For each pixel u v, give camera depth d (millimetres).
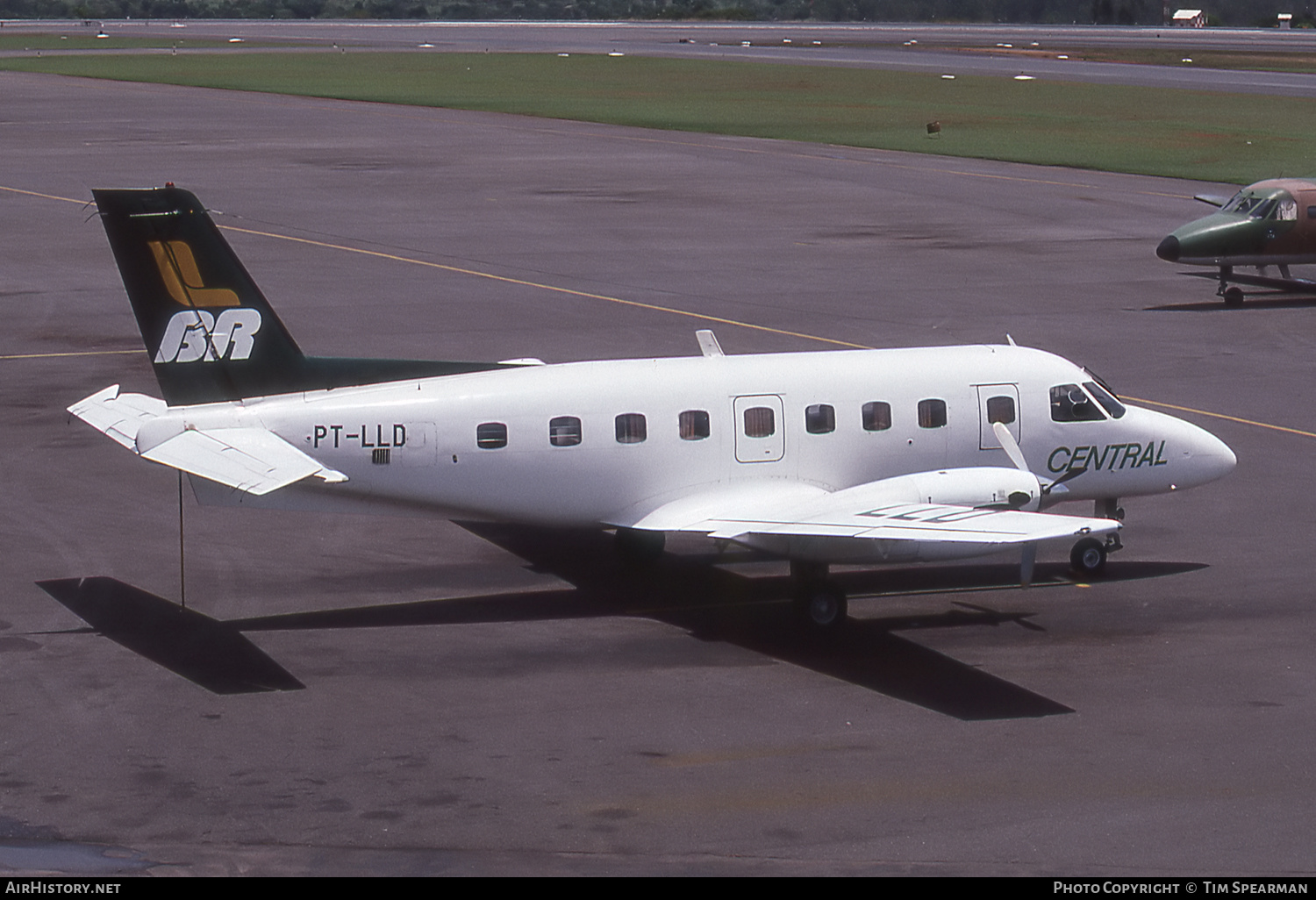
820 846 15828
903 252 60906
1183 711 19547
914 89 144000
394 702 19812
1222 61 189250
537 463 23531
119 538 27062
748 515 23094
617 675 20875
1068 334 45906
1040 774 17609
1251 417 36375
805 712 19531
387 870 15289
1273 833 16125
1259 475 31656
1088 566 25703
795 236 64750
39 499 29250
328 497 23219
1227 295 51188
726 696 20109
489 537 27859
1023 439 25562
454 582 25125
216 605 23703
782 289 53031
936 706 19750
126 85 145500
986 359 25797
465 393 23453
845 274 56031
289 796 16953
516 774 17594
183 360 23203
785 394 24500
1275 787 17266
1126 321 48094
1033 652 21922
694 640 22406
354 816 16500
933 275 55969
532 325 46594
